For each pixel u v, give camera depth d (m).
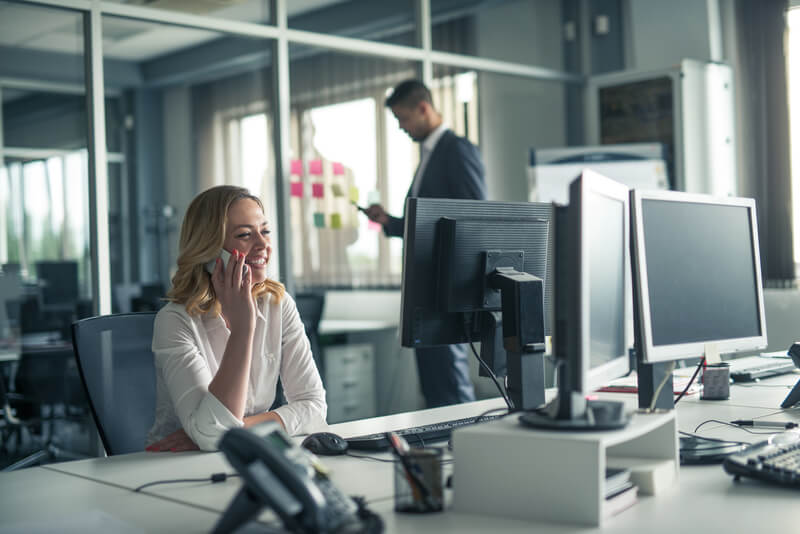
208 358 1.92
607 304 1.41
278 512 1.03
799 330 4.43
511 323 1.79
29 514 1.29
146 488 1.43
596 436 1.19
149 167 5.52
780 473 1.32
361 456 1.65
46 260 4.68
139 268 6.02
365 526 1.12
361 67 4.48
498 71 5.00
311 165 4.22
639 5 5.32
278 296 2.07
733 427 1.83
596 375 1.32
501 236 1.87
